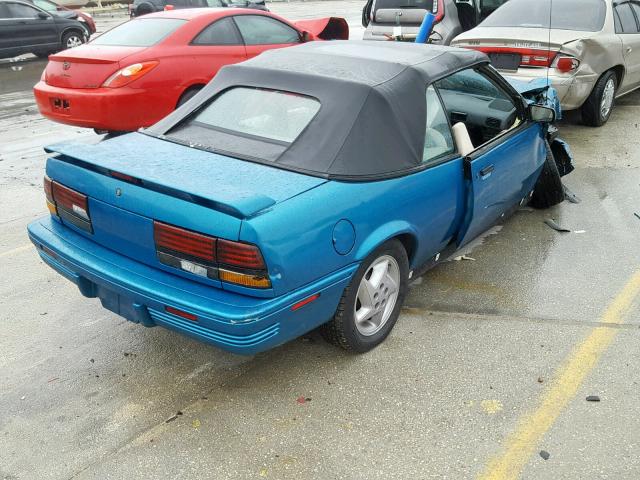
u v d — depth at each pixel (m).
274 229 2.69
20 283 4.36
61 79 6.73
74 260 3.14
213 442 2.89
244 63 3.89
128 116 6.60
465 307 3.98
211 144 3.39
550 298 4.07
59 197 3.32
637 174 6.23
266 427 2.98
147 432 2.96
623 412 3.04
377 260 3.33
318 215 2.87
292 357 3.50
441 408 3.09
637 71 8.25
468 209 3.87
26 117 9.21
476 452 2.81
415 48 4.07
